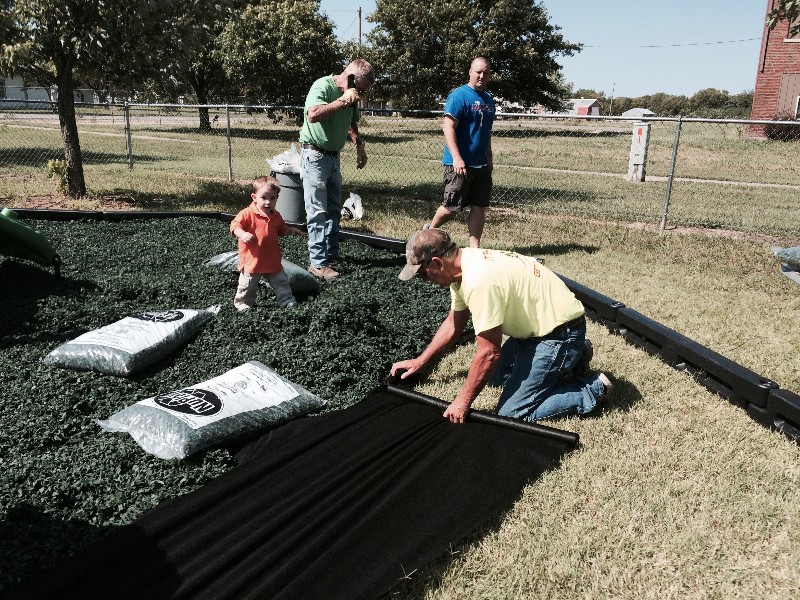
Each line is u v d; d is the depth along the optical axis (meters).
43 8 8.82
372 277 6.14
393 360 4.31
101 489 2.86
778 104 28.11
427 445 3.28
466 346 4.69
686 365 4.29
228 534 2.59
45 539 2.54
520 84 38.78
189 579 2.32
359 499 2.84
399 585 2.39
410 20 37.09
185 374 4.00
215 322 4.68
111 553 2.42
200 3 9.68
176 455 3.06
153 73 9.66
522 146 25.73
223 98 35.56
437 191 12.67
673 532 2.70
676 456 3.24
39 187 11.23
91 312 4.87
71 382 3.81
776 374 4.28
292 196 8.37
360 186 13.30
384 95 38.72
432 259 3.27
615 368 4.33
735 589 2.40
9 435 3.22
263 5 30.42
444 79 37.41
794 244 8.61
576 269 6.95
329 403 3.77
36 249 5.34
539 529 2.70
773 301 5.86
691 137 29.97
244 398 3.47
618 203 12.04
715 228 9.74
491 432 3.39
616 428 3.53
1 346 4.30
